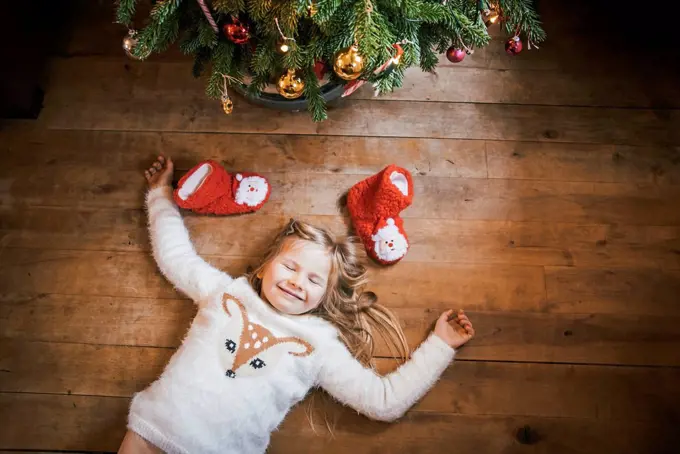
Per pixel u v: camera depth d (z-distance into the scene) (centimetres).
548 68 173
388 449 140
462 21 117
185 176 151
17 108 160
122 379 144
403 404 137
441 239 156
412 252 155
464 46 127
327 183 160
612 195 162
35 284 151
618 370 147
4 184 159
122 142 164
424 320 150
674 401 145
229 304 136
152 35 115
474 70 172
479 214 159
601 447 141
